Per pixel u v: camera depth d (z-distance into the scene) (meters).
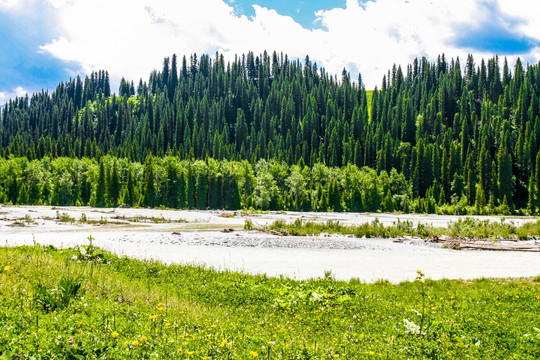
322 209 102.12
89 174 104.88
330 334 8.14
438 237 34.72
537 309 11.35
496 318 9.95
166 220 54.44
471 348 7.32
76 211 67.44
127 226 43.59
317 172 120.94
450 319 9.57
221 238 32.41
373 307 11.17
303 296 11.61
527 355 7.14
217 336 6.62
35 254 13.02
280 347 6.27
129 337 6.10
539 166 106.00
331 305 11.16
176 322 7.42
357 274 18.81
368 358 6.23
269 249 27.31
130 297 9.44
